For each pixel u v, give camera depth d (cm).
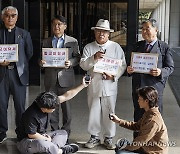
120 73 475
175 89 994
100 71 467
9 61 479
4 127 509
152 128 348
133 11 1111
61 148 448
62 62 479
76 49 497
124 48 1184
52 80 493
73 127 586
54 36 493
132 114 685
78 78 1109
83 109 719
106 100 479
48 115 439
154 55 426
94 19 1234
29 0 933
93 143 485
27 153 432
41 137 431
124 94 888
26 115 429
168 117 669
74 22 1229
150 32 429
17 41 489
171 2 2567
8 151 471
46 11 1230
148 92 357
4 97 499
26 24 938
